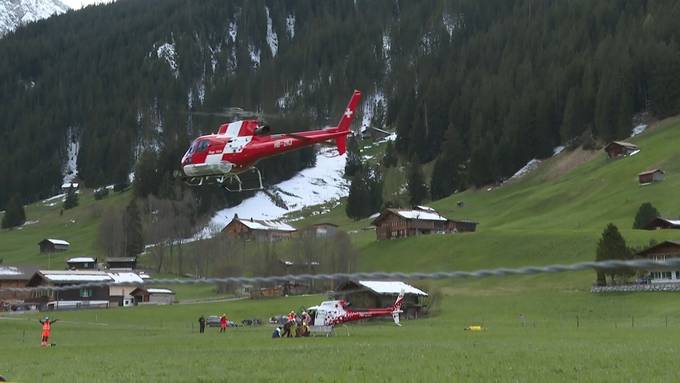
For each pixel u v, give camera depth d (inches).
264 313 7859.3
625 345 3353.8
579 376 2095.2
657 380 1971.0
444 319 7160.4
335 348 3408.0
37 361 3105.3
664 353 2812.5
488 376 2112.5
